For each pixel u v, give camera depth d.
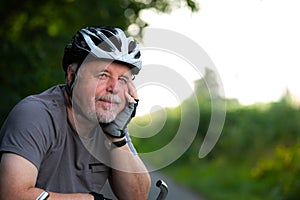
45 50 14.25
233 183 18.59
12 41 11.94
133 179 4.07
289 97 22.75
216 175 21.11
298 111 22.05
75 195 3.64
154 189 15.05
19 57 11.53
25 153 3.54
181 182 20.53
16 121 3.63
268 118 22.56
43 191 3.53
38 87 11.61
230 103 24.50
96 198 3.66
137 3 16.20
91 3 15.59
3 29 14.02
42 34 14.32
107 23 16.06
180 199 16.80
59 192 3.81
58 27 14.95
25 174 3.51
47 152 3.72
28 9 14.10
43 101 3.75
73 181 3.86
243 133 23.25
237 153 23.55
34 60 11.84
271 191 16.14
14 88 11.31
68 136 3.80
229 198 16.66
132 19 16.33
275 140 22.16
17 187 3.48
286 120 21.88
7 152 3.56
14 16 14.12
